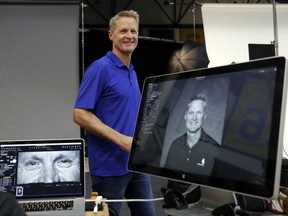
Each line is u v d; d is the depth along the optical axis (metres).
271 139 0.74
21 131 3.81
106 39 6.30
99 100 1.78
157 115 1.10
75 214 1.21
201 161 0.90
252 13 3.09
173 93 1.06
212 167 0.87
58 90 3.89
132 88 1.84
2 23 3.83
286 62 0.74
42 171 1.37
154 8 7.51
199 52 3.56
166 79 1.10
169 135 1.03
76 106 1.73
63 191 1.36
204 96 0.94
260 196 0.74
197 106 0.95
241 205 0.95
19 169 1.37
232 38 3.08
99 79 1.73
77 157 1.40
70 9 3.92
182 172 0.95
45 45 3.89
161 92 1.11
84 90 1.73
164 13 7.53
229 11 3.09
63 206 1.27
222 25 3.09
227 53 3.07
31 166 1.37
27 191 1.35
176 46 6.71
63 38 3.91
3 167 1.36
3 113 3.80
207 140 0.90
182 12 7.49
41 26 3.89
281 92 0.74
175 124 1.02
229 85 0.87
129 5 7.42
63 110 3.88
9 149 1.38
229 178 0.82
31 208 1.24
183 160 0.96
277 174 0.72
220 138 0.86
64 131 3.86
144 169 1.08
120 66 1.81
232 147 0.83
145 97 1.17
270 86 0.77
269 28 3.08
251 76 0.82
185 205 1.00
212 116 0.90
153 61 6.64
